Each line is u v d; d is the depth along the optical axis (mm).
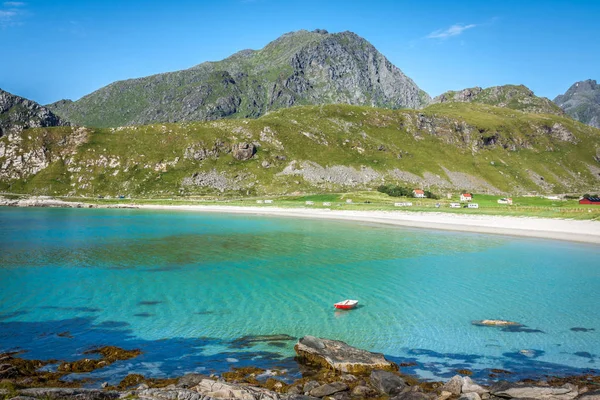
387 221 110875
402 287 41562
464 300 37125
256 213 142500
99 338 27953
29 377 21516
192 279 44406
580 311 34156
